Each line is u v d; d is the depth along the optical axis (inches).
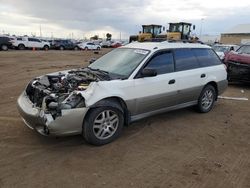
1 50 1326.3
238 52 457.7
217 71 276.7
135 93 204.7
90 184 145.3
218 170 163.9
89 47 1830.7
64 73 232.2
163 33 1114.1
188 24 1087.6
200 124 242.1
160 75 223.1
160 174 157.1
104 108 186.9
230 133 224.4
